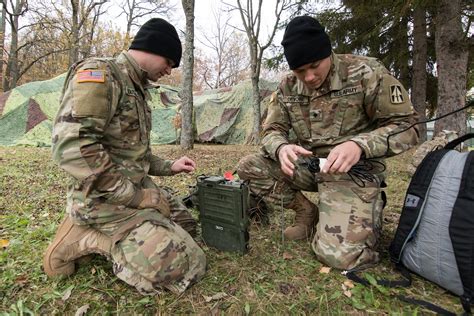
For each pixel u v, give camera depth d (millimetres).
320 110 1924
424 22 7840
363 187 1778
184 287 1494
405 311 1367
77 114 1377
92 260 1764
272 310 1399
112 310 1405
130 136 1629
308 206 2145
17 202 2861
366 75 1801
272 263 1755
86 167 1397
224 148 7680
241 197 1770
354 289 1513
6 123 7805
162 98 10055
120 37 16312
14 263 1754
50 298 1461
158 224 1502
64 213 2564
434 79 8938
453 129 5773
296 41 1638
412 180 1606
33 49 18047
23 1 14961
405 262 1601
